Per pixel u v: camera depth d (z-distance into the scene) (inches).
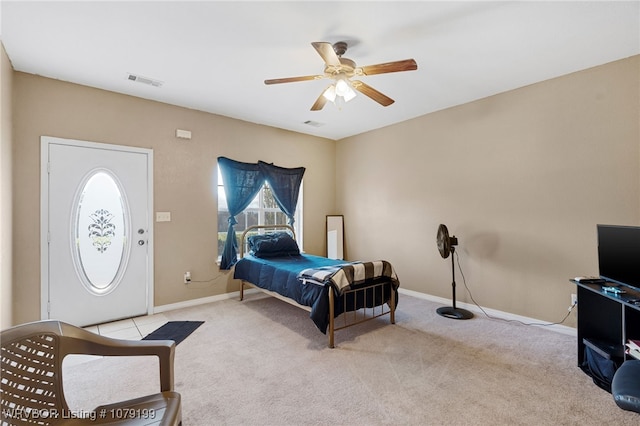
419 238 168.9
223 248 171.0
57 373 48.6
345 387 81.9
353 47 98.7
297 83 126.0
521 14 81.6
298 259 156.7
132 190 137.6
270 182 185.3
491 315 138.1
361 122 180.5
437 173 160.1
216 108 156.0
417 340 111.3
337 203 222.5
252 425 67.8
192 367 92.4
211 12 80.5
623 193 104.7
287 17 82.9
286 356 99.3
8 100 103.2
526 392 79.4
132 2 76.0
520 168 129.3
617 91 105.7
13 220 110.5
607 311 89.0
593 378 84.0
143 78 121.0
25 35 90.4
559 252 118.9
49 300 118.5
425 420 68.9
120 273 134.3
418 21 84.8
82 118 125.7
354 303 115.7
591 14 81.2
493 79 122.1
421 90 133.3
